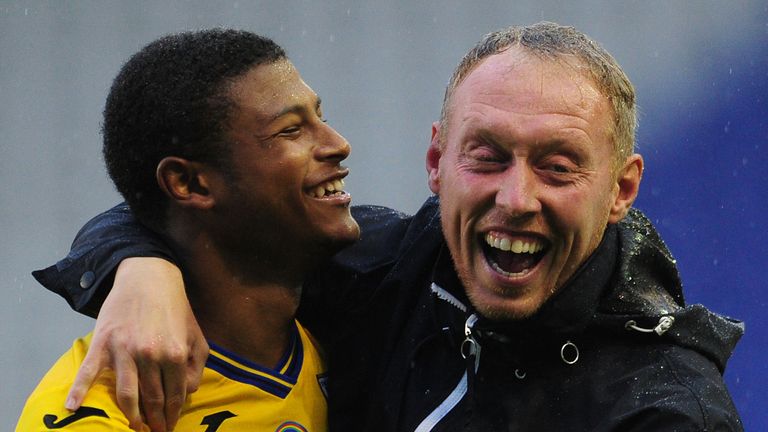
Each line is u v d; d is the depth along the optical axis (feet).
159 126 28.19
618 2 83.61
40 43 84.38
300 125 28.66
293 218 28.60
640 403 25.66
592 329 27.14
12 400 75.10
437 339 28.96
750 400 69.41
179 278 26.84
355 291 30.96
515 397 27.07
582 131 25.91
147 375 24.38
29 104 82.99
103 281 27.09
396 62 83.92
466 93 26.76
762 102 79.00
